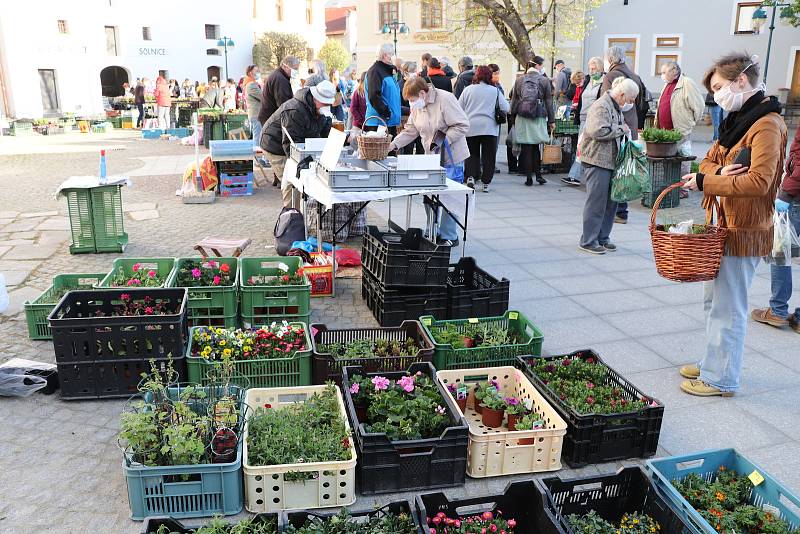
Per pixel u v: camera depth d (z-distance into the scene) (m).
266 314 5.26
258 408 3.80
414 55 25.78
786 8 16.03
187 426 3.32
